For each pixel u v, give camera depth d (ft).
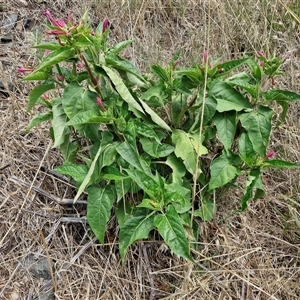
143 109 1.79
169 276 1.89
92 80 1.68
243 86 1.76
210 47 2.68
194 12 3.06
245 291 1.89
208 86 1.78
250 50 2.73
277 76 2.51
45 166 2.16
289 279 1.93
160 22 3.01
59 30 1.52
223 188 1.99
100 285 1.83
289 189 2.22
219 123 1.78
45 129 2.31
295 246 2.02
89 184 1.68
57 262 1.89
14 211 2.02
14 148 2.24
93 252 1.92
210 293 1.85
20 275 1.87
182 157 1.78
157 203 1.61
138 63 2.64
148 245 1.92
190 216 1.89
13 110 2.32
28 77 1.62
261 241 2.05
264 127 1.76
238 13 2.87
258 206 2.16
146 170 1.70
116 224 1.96
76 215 2.01
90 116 1.62
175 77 1.86
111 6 2.98
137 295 1.82
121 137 1.71
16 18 2.93
